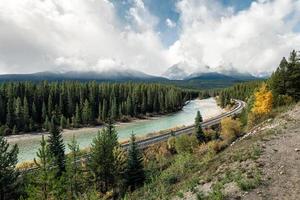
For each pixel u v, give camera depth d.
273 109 48.59
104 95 134.38
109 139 42.53
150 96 142.50
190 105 186.25
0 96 105.38
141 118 131.62
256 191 17.06
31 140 89.62
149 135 72.31
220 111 141.38
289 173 18.14
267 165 19.66
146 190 30.39
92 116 117.12
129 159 41.28
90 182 39.84
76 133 99.19
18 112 100.94
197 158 37.22
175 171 31.94
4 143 33.88
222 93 170.12
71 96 124.12
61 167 42.88
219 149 42.78
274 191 16.72
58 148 46.38
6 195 32.81
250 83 179.12
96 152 40.31
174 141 57.66
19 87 117.94
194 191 20.20
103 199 35.56
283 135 25.31
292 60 56.88
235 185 18.25
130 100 132.25
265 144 23.78
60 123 108.50
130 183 40.22
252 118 49.62
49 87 124.94
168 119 126.88
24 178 36.53
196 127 60.75
